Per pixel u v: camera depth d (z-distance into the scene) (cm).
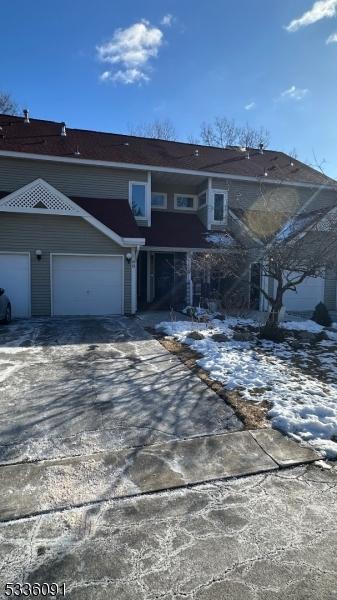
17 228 1208
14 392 546
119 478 340
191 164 1623
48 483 331
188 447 399
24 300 1235
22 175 1366
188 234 1560
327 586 229
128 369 663
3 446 395
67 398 527
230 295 1432
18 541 262
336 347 868
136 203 1514
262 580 232
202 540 265
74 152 1435
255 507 303
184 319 1218
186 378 618
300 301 1620
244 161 1847
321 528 279
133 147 1673
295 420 452
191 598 220
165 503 307
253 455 385
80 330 1001
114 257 1298
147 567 241
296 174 1805
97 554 251
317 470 362
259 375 629
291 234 1031
